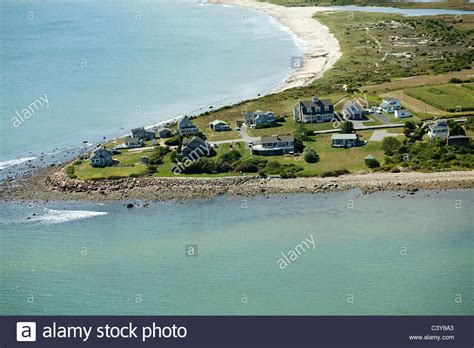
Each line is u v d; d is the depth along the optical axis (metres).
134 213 95.19
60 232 89.62
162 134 128.38
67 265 79.75
